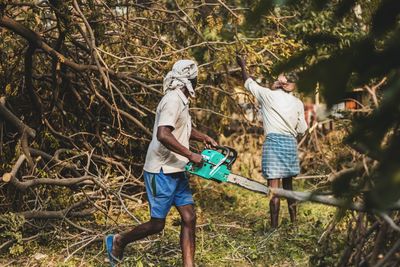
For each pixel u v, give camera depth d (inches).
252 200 347.9
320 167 300.0
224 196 348.8
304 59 60.9
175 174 197.5
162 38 309.6
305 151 330.0
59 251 239.3
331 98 54.5
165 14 319.3
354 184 62.4
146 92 310.5
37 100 282.2
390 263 127.0
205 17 323.6
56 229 247.6
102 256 233.9
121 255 208.2
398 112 52.2
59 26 265.4
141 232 202.8
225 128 374.0
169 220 292.4
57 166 281.9
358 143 54.5
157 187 197.3
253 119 366.9
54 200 269.1
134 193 318.0
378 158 51.8
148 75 311.0
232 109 366.9
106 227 266.7
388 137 52.7
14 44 278.2
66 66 294.2
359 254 139.1
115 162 296.7
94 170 307.6
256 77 325.7
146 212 299.9
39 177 270.4
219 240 247.8
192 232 201.9
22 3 254.4
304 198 68.4
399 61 52.8
